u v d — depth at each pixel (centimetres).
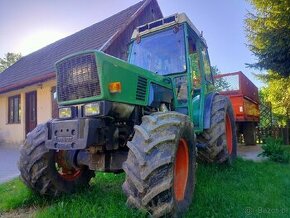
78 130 261
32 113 1195
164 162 241
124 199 312
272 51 905
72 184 349
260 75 1489
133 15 1085
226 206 306
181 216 268
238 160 568
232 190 364
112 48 954
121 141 306
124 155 301
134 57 455
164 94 366
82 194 341
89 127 258
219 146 447
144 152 241
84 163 318
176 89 404
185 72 405
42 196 335
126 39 1032
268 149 629
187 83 403
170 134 260
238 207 304
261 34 1036
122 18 1191
